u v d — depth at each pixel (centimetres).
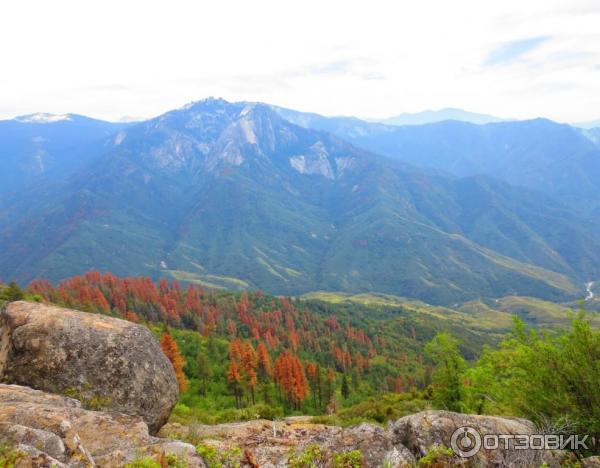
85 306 11656
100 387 1373
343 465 946
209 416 3016
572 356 1447
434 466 934
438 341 3247
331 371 10781
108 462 898
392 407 3647
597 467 1072
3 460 698
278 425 2211
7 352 1384
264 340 14875
